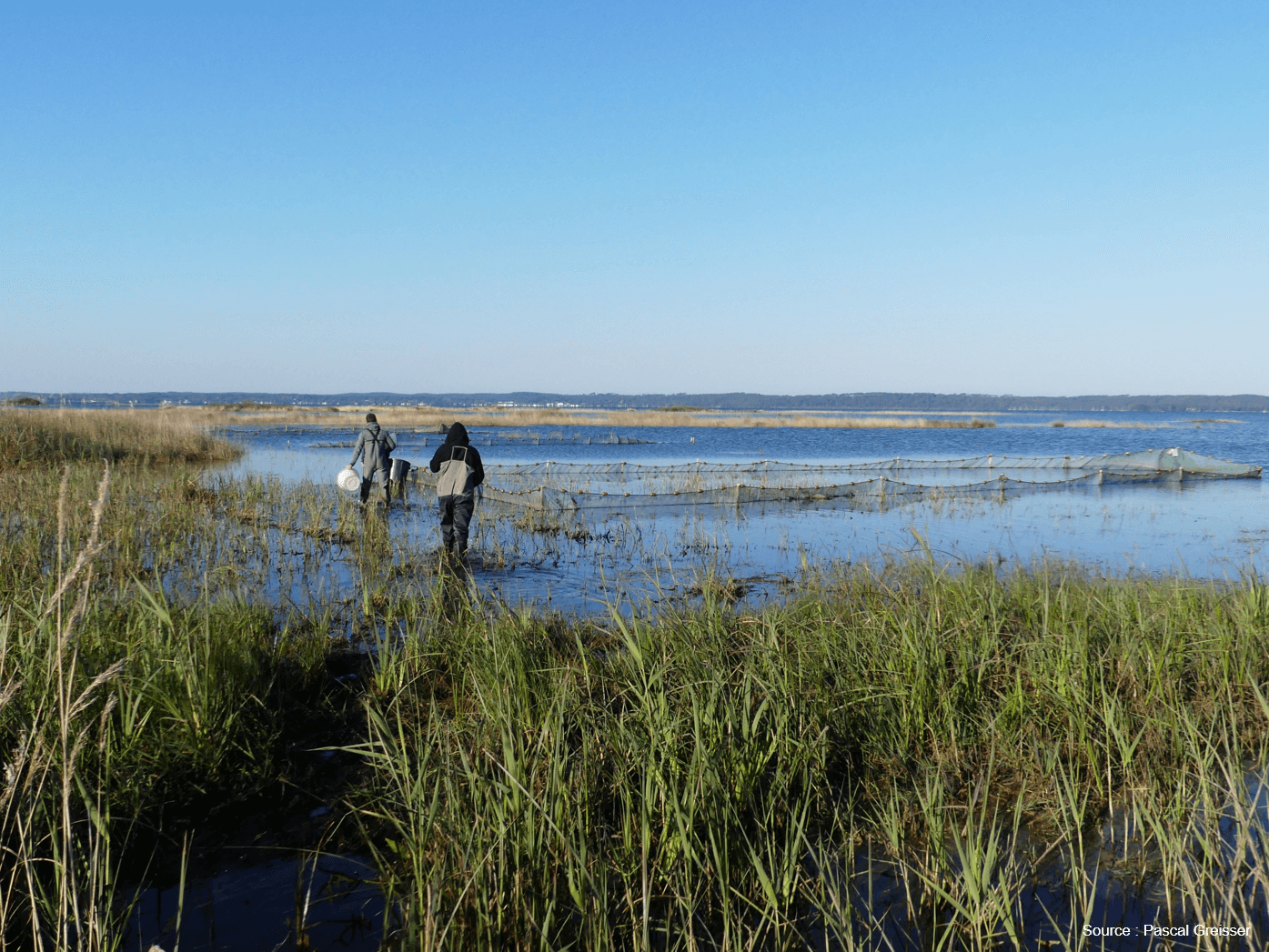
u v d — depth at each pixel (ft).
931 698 15.65
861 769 14.32
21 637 13.67
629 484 75.77
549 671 16.11
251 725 14.71
